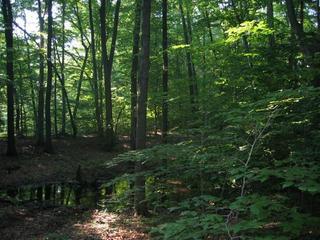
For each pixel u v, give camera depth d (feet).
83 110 119.65
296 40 29.66
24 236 33.12
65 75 126.62
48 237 32.01
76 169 69.62
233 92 31.09
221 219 11.82
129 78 99.14
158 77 81.20
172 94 39.63
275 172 12.59
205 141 24.43
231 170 14.25
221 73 32.71
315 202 25.03
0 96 102.22
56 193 54.08
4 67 76.48
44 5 94.17
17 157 71.51
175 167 24.68
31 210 42.11
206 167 19.88
